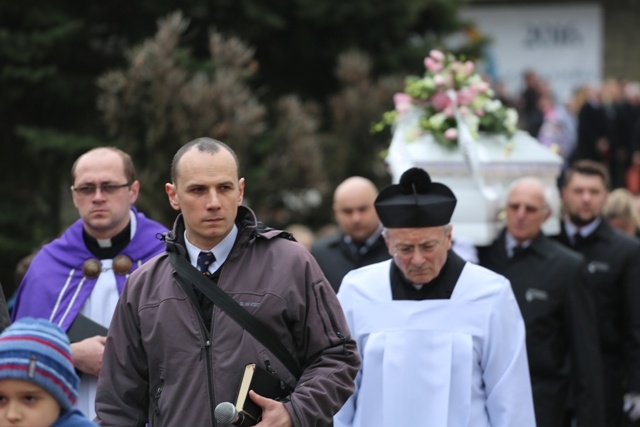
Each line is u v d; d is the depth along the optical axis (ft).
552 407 53.78
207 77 99.81
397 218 41.75
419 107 61.52
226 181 35.94
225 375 35.55
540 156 59.11
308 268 36.96
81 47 113.29
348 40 121.29
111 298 46.83
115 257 47.26
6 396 29.32
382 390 43.06
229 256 36.70
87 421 30.04
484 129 60.75
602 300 60.34
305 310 36.55
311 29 120.37
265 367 35.76
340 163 113.39
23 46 105.91
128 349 37.24
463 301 42.88
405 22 122.31
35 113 110.63
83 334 45.96
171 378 35.99
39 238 105.29
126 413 37.06
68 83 108.47
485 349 42.57
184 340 36.01
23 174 108.88
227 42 104.73
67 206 111.86
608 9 173.47
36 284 47.19
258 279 36.50
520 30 172.96
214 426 35.32
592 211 61.41
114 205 46.44
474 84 61.00
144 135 92.84
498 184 58.29
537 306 54.19
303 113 108.68
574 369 53.78
